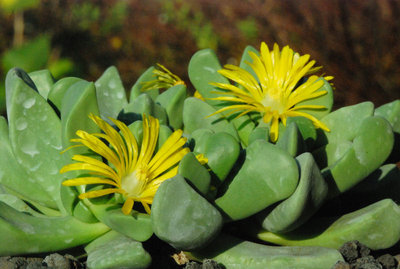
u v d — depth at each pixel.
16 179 0.44
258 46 1.11
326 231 0.42
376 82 1.00
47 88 0.47
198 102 0.47
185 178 0.40
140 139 0.43
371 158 0.42
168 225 0.39
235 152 0.41
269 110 0.46
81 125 0.42
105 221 0.41
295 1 1.08
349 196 0.46
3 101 0.94
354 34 1.02
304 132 0.45
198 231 0.40
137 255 0.39
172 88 0.48
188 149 0.42
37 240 0.41
